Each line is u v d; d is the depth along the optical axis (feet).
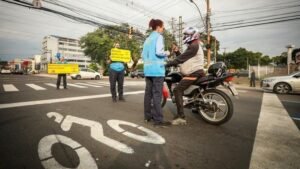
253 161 7.30
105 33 155.22
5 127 10.51
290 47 68.44
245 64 282.56
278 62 274.36
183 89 11.81
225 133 10.33
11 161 6.95
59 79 29.55
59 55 32.58
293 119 13.55
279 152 8.09
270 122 12.71
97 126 10.95
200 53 11.76
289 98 25.68
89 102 18.31
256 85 61.87
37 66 307.37
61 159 7.16
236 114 15.07
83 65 329.93
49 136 9.30
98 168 6.63
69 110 14.78
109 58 18.93
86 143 8.57
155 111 11.26
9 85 34.88
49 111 14.29
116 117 12.96
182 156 7.60
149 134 9.86
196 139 9.37
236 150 8.23
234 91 11.81
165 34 95.30
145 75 11.46
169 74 13.32
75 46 351.87
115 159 7.25
